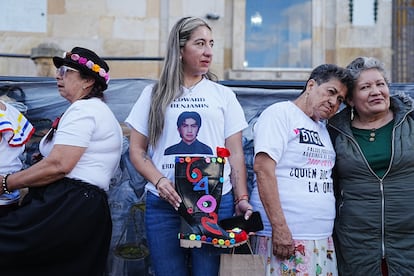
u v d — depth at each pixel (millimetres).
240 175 2574
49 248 2338
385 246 2584
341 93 2672
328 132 2846
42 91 3271
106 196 2605
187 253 2539
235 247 2416
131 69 7094
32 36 7016
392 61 7469
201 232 2293
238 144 2629
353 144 2697
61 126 2439
